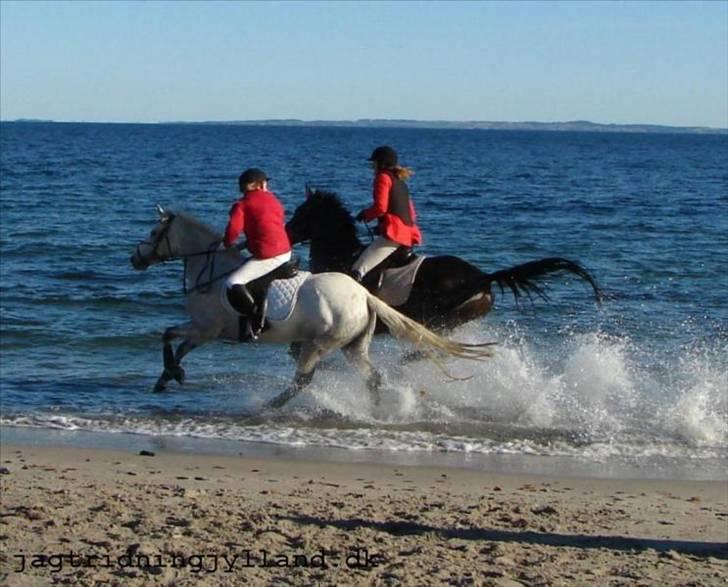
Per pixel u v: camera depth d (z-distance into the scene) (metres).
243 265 10.98
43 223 31.97
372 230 11.96
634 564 6.27
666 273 22.14
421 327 11.17
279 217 11.07
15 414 11.73
